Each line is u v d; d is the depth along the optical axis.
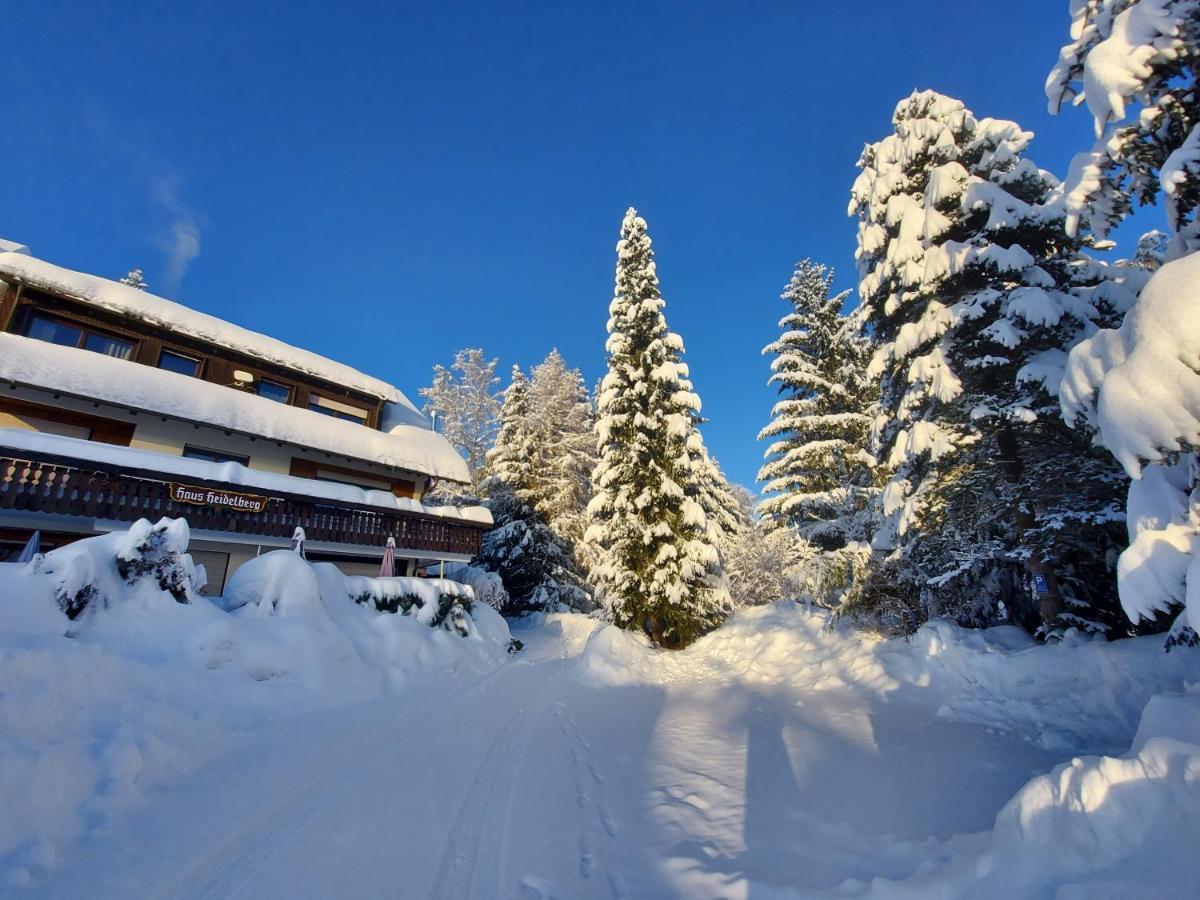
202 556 14.92
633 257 20.58
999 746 6.92
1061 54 6.09
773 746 7.71
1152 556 4.16
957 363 10.20
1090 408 4.92
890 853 4.62
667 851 4.74
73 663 5.82
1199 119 5.30
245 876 4.13
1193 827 3.06
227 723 6.96
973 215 10.27
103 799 4.77
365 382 20.91
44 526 11.72
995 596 11.57
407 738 7.68
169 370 16.23
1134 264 11.86
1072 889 3.15
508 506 26.44
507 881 4.23
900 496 10.57
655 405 19.03
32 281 13.31
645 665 15.02
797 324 19.58
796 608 17.62
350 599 12.17
